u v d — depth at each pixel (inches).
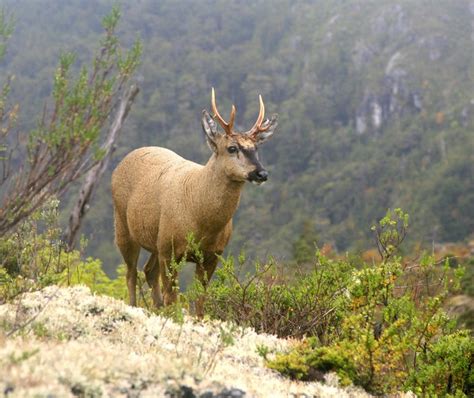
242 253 666.8
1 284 560.4
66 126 413.4
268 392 435.8
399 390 540.4
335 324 650.8
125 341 490.0
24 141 422.6
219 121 649.0
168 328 536.4
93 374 378.3
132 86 1018.7
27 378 351.6
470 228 6855.3
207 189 650.8
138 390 386.3
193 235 645.3
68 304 532.4
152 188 709.9
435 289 626.5
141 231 722.8
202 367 447.8
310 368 512.4
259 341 568.1
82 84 417.1
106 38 439.2
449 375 559.2
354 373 512.4
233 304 666.2
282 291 678.5
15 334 440.8
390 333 523.5
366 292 589.6
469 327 869.2
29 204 416.8
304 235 1878.7
